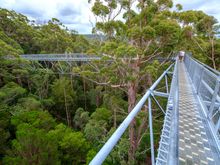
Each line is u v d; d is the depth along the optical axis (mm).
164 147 3051
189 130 3445
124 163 12430
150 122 4336
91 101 28016
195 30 23312
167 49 14891
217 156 2760
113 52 13680
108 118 16969
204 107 4301
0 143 14516
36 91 26500
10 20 35438
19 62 21156
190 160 2662
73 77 30812
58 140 14500
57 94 26688
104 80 17781
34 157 10758
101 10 15109
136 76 14570
